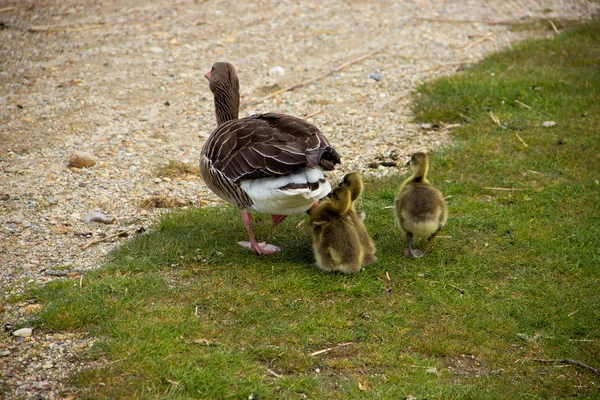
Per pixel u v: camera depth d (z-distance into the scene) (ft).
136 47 60.70
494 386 21.94
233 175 26.73
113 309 24.94
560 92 47.06
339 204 26.99
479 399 21.26
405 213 28.45
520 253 29.53
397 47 61.36
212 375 21.66
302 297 26.17
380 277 27.76
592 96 45.75
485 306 25.95
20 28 65.21
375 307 25.76
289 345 23.48
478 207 33.53
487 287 27.17
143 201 34.88
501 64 53.67
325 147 26.40
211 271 28.09
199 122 46.34
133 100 49.90
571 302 26.35
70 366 22.11
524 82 48.19
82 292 26.16
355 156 40.55
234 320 24.71
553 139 40.47
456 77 50.37
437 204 28.55
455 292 26.84
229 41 62.64
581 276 27.99
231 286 26.84
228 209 33.78
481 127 43.24
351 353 23.22
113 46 60.95
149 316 24.66
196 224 32.04
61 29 65.16
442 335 24.29
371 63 57.41
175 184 37.27
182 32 64.85
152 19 68.64
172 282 27.27
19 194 35.53
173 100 50.08
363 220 31.94
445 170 37.70
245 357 22.68
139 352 22.49
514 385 22.04
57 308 24.88
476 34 65.10
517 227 31.53
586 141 39.91
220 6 73.05
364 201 34.37
